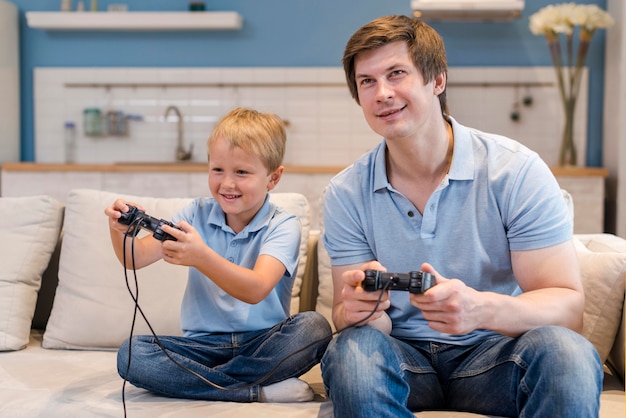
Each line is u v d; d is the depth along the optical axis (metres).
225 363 1.72
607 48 4.75
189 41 5.08
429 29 1.54
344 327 1.55
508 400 1.46
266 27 5.04
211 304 1.76
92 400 1.60
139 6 5.07
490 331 1.60
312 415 1.53
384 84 1.48
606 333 1.78
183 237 1.53
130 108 5.13
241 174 1.73
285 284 1.83
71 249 2.15
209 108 5.11
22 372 1.81
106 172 4.45
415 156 1.56
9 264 2.11
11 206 2.19
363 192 1.66
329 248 1.71
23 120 5.18
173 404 1.59
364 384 1.34
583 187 4.28
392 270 1.63
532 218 1.52
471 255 1.58
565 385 1.28
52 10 5.11
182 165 4.46
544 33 4.57
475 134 1.65
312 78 5.04
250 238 1.80
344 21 5.01
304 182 4.40
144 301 2.06
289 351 1.65
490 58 4.93
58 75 5.13
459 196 1.58
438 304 1.35
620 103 4.27
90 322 2.05
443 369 1.59
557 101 4.90
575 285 1.51
